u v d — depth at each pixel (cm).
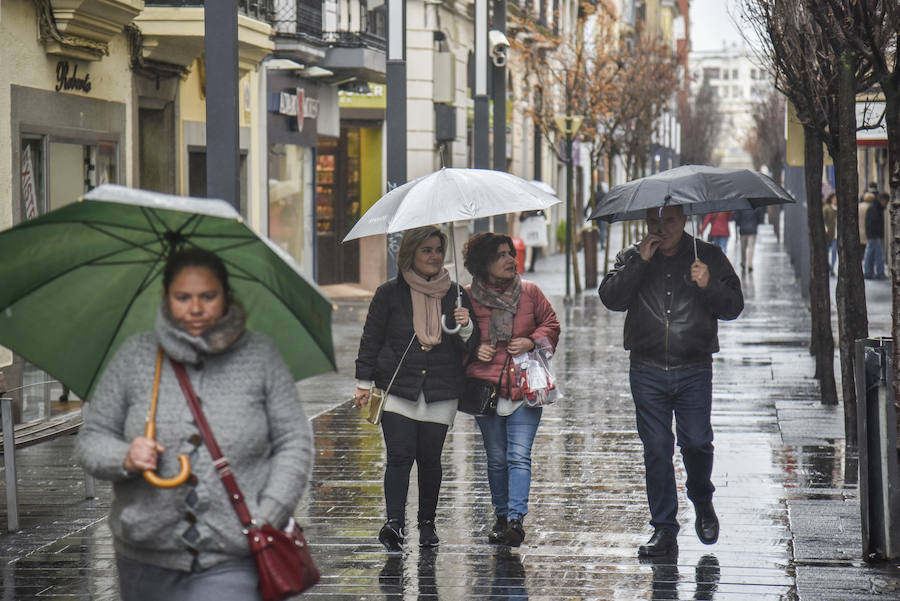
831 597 1688
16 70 3316
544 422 3183
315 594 1727
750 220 8775
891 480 1848
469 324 1902
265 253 1064
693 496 1930
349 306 6531
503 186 1905
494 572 1834
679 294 1875
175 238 1100
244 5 5056
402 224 1834
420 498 1978
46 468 2642
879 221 8119
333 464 2648
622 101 9938
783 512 2192
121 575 1093
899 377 1816
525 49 9800
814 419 3155
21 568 1881
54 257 1087
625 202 1834
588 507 2248
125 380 1081
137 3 3791
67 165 3688
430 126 7569
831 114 2891
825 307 3406
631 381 1920
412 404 1917
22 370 3170
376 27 7181
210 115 2397
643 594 1719
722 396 3566
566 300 6888
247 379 1076
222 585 1060
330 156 7619
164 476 1055
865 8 1858
